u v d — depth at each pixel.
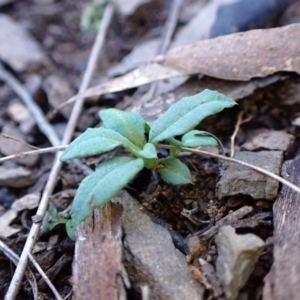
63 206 0.22
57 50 0.31
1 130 0.27
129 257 0.19
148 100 0.24
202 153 0.21
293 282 0.17
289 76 0.23
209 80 0.24
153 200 0.21
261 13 0.25
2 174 0.24
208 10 0.28
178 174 0.20
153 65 0.24
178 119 0.20
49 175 0.23
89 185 0.19
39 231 0.22
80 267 0.19
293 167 0.20
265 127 0.23
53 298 0.20
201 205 0.21
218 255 0.18
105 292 0.18
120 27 0.32
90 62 0.29
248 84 0.23
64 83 0.29
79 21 0.33
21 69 0.30
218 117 0.24
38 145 0.26
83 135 0.20
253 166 0.20
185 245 0.20
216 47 0.23
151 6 0.32
